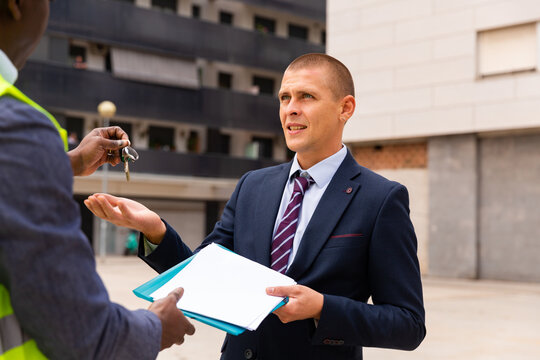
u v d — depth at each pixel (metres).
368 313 1.72
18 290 1.01
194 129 29.84
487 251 17.09
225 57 29.22
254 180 2.20
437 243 17.75
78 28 25.56
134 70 26.73
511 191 16.78
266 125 30.33
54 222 1.04
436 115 17.66
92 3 25.83
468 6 17.14
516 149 16.73
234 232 2.13
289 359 1.86
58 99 24.92
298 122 1.99
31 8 1.19
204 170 28.30
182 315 1.32
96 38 25.94
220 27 29.06
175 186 28.41
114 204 1.85
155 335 1.19
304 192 2.04
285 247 1.97
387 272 1.85
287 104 2.03
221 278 1.62
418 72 17.98
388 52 18.52
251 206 2.12
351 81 2.06
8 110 1.05
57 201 1.06
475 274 17.05
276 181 2.13
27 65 24.22
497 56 16.81
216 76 30.38
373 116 18.78
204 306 1.52
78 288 1.05
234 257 1.71
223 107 29.14
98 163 1.81
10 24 1.17
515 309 10.56
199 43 28.44
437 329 8.38
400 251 1.88
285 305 1.62
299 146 2.00
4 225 0.99
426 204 18.16
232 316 1.49
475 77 17.03
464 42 17.20
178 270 1.67
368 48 18.91
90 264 1.10
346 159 2.07
